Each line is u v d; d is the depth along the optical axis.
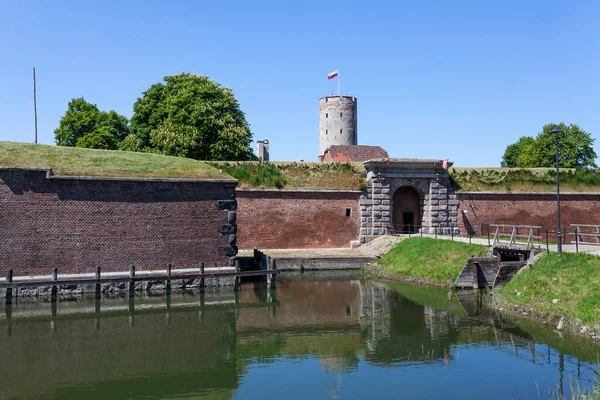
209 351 15.94
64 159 24.95
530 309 18.78
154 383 13.32
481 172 40.62
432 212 38.75
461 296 23.64
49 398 12.39
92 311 21.11
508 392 12.24
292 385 12.98
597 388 11.74
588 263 18.94
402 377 13.38
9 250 22.83
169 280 24.39
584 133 64.44
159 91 49.72
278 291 25.66
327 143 78.25
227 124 46.50
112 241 24.48
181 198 25.81
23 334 17.86
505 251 25.30
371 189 38.19
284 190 36.72
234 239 26.66
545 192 40.12
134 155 27.17
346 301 23.12
